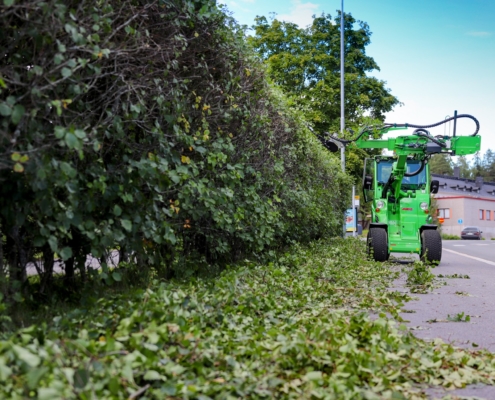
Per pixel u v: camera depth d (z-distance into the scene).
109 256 7.43
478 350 5.82
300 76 44.38
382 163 19.62
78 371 3.28
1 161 4.65
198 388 3.65
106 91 5.81
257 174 10.25
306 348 4.52
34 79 4.77
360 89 44.34
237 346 4.88
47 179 5.00
